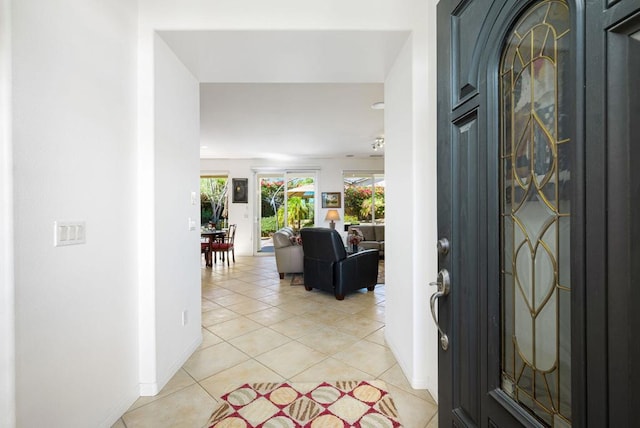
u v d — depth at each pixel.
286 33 1.90
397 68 2.19
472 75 0.96
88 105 1.44
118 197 1.65
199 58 2.18
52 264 1.24
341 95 3.63
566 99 0.70
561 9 0.71
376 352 2.38
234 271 5.66
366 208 8.02
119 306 1.66
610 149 0.55
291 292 4.18
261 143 6.07
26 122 1.13
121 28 1.68
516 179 0.86
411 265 1.92
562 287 0.73
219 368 2.14
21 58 1.12
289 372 2.09
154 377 1.83
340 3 1.88
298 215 7.95
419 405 1.74
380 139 5.57
